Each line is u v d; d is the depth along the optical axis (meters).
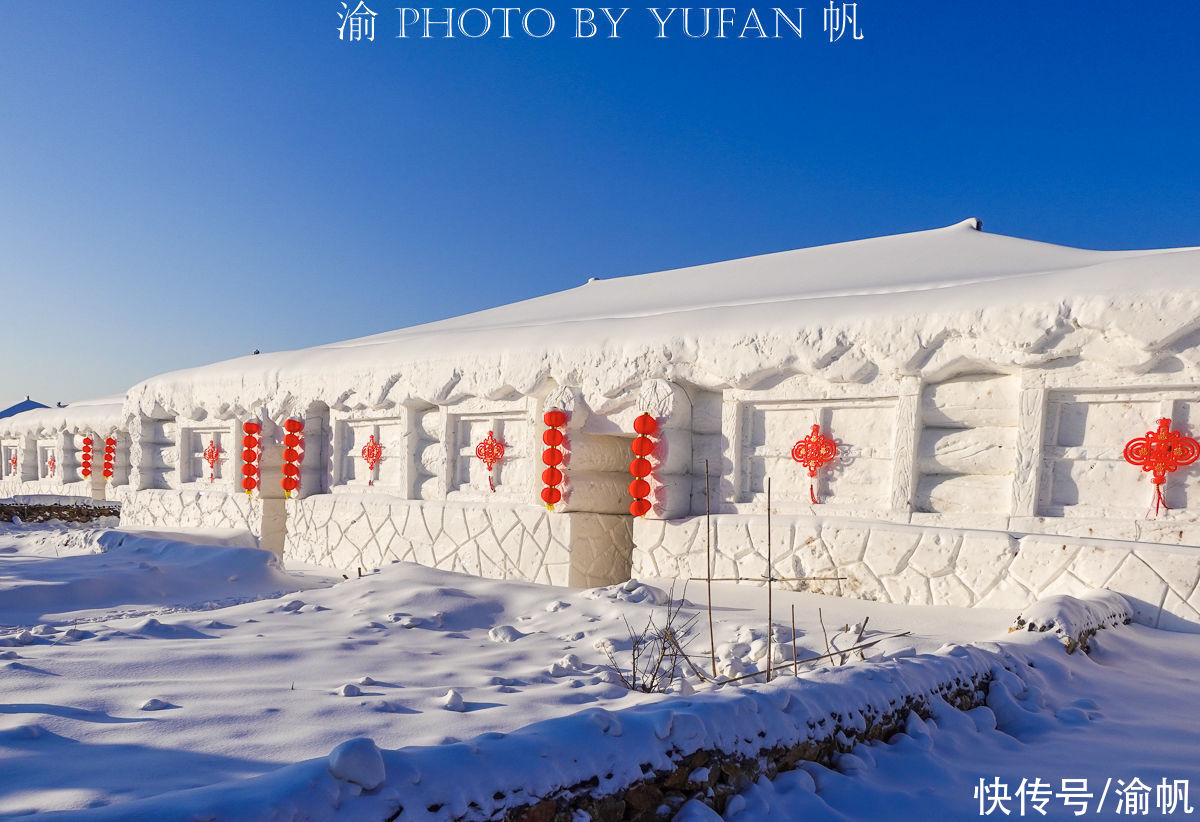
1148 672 6.20
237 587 10.31
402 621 7.21
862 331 9.05
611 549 11.84
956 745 4.26
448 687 4.94
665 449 10.35
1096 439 8.04
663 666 5.81
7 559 11.04
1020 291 8.25
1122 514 7.81
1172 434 7.50
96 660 5.25
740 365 9.80
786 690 3.80
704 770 3.19
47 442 26.52
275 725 3.81
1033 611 6.47
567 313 14.97
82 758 3.26
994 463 8.61
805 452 9.58
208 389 17.06
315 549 14.73
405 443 13.73
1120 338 7.64
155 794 2.85
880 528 8.82
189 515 17.59
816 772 3.61
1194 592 7.10
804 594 9.08
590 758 2.87
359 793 2.32
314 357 15.48
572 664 5.73
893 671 4.48
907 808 3.41
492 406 12.45
